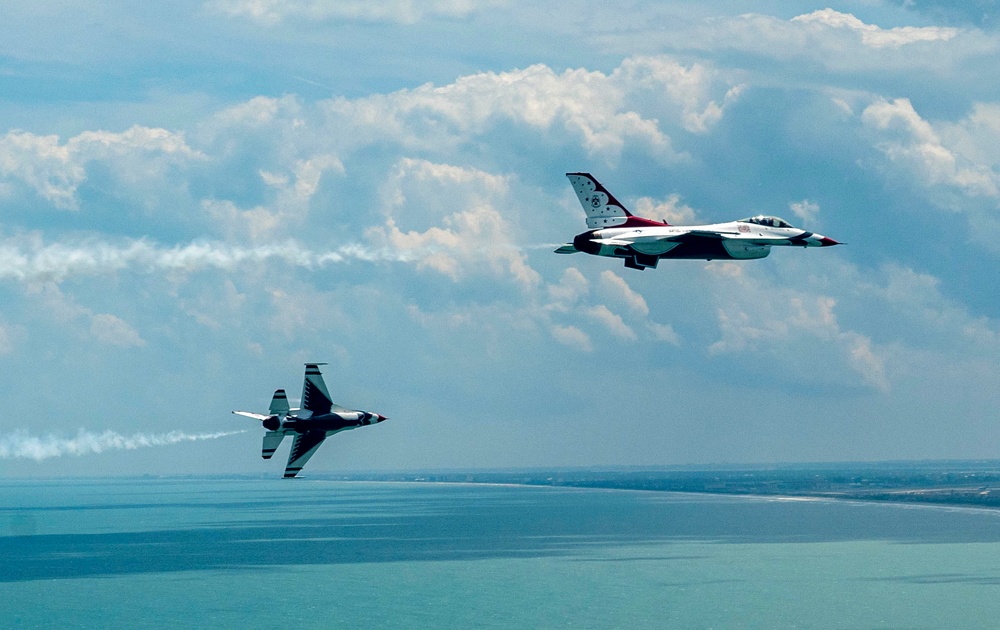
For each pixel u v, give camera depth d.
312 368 100.31
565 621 90.75
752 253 96.81
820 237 97.94
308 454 99.06
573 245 95.88
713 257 96.75
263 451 98.81
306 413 99.38
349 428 99.88
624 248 94.62
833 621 89.94
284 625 90.06
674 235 94.81
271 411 99.62
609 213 100.94
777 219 98.62
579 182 101.75
